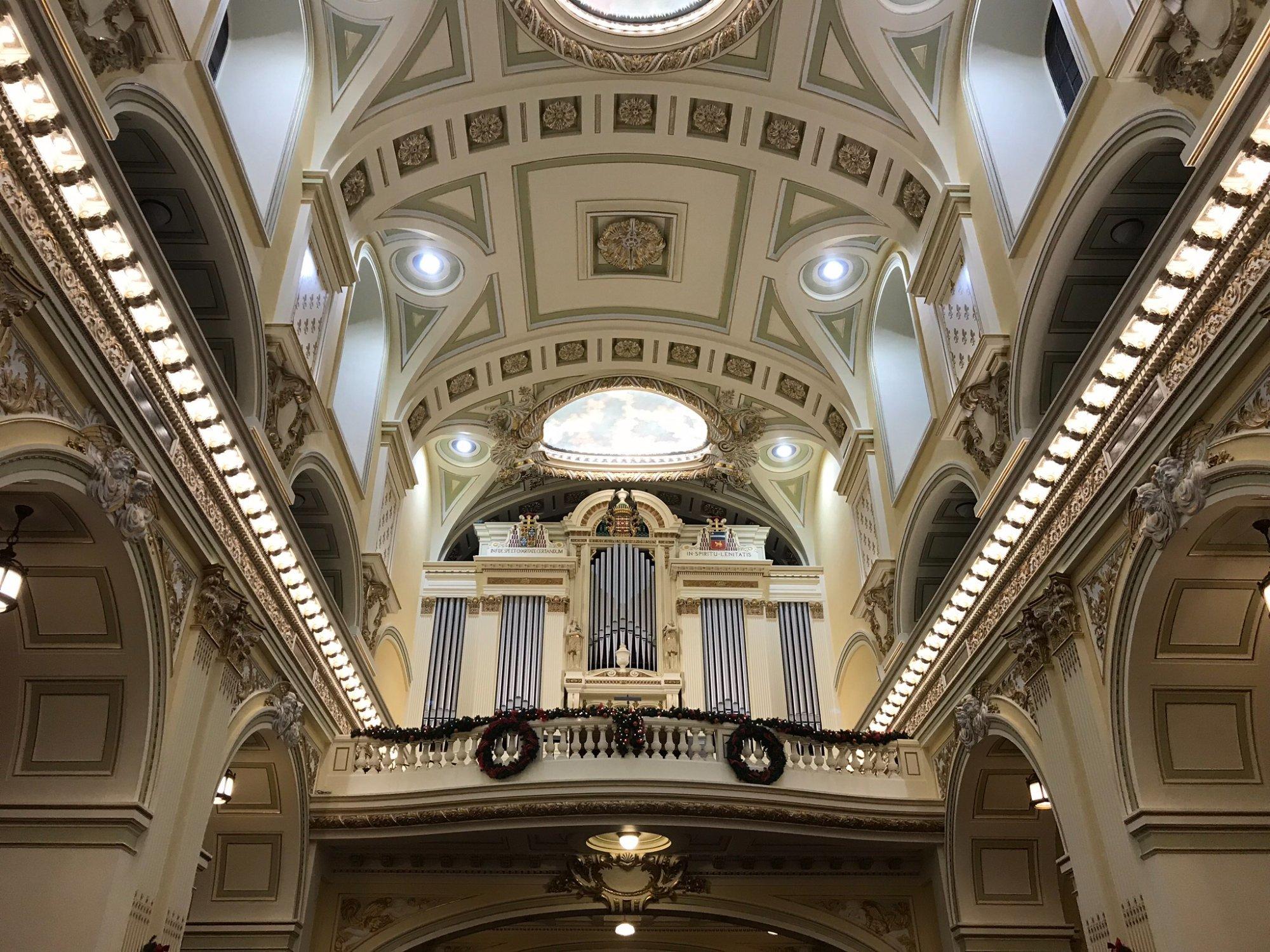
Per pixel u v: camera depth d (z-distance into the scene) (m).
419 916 11.00
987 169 10.69
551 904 11.15
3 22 5.13
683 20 12.05
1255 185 6.16
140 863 6.98
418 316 15.00
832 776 11.30
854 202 13.16
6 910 6.54
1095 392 7.92
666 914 11.39
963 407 10.48
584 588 18.58
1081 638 8.28
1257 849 7.29
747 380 16.83
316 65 11.20
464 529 20.11
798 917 11.34
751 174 13.62
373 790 10.91
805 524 19.58
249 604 8.52
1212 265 6.52
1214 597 7.37
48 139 5.57
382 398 14.37
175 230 8.52
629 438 19.45
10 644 7.05
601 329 16.48
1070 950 10.68
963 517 12.50
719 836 10.61
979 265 10.67
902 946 11.23
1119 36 8.29
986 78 11.21
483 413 17.52
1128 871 7.56
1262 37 6.18
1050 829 10.98
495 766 10.48
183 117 7.67
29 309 5.25
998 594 9.87
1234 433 6.39
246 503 8.85
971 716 10.16
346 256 11.56
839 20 11.54
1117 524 7.80
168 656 7.34
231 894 10.10
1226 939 6.97
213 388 7.78
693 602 18.39
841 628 17.08
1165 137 7.66
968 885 10.91
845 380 15.04
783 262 14.43
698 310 15.98
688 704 17.20
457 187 13.50
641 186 14.09
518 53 12.20
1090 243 9.05
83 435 6.02
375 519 13.76
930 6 11.19
